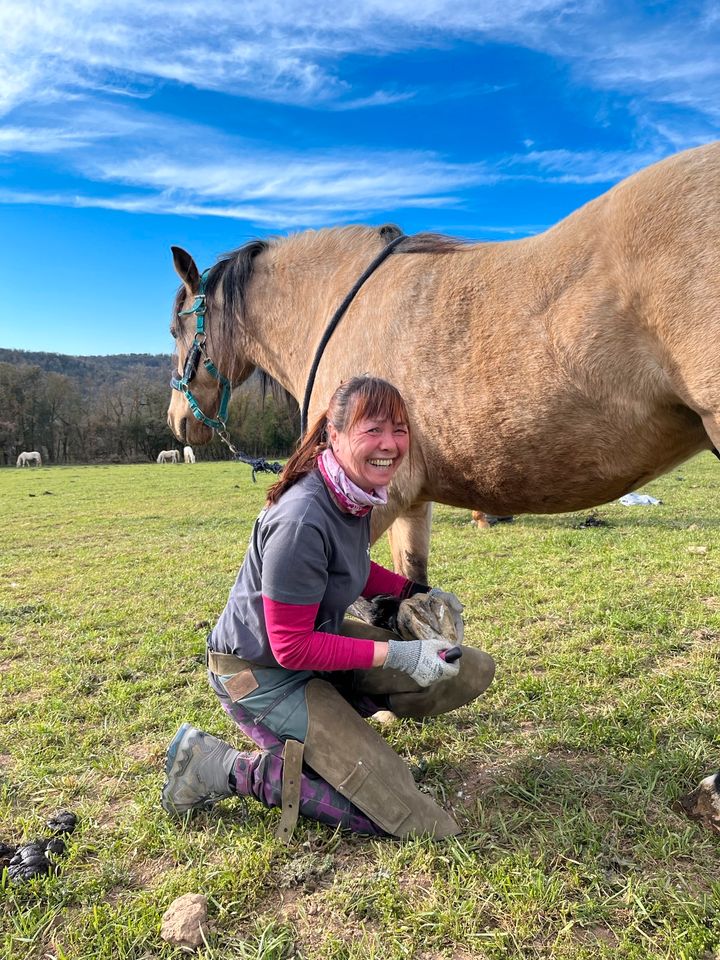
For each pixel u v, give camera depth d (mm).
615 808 2039
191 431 3758
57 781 2414
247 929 1647
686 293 1615
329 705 1932
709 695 2773
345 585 1972
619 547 6090
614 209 1788
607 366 1808
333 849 1925
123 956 1574
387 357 2293
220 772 2059
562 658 3291
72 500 15430
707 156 1673
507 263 2039
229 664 2039
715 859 1792
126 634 4336
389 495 2303
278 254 3158
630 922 1592
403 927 1608
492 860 1839
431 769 2361
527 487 2148
